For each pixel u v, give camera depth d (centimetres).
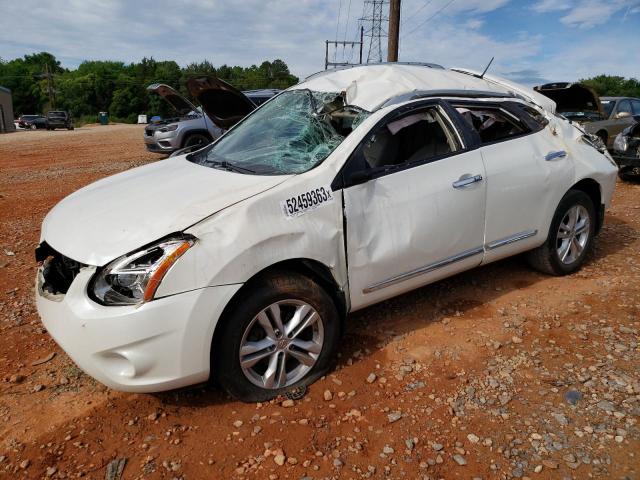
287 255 267
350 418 266
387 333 350
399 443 249
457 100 364
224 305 250
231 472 233
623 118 1072
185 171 336
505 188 364
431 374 304
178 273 240
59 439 255
